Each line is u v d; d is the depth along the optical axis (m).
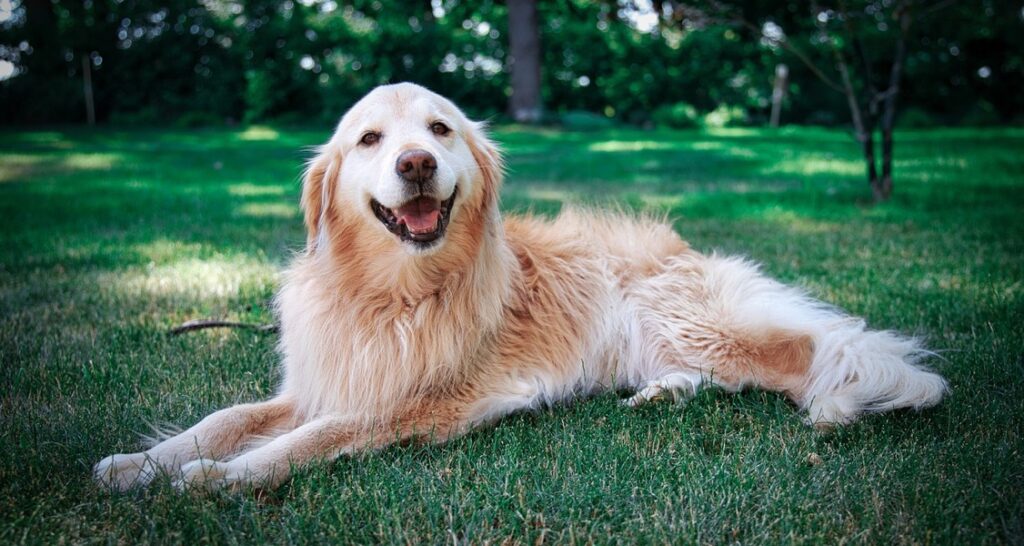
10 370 3.55
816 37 23.12
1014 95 24.81
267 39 22.97
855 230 7.23
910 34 8.63
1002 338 3.91
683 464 2.67
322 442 2.79
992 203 8.62
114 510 2.35
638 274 3.88
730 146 16.95
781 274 5.46
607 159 14.35
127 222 7.72
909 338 3.88
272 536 2.25
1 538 2.19
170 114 23.44
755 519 2.33
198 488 2.46
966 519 2.30
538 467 2.66
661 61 24.91
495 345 3.28
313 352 3.09
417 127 3.04
